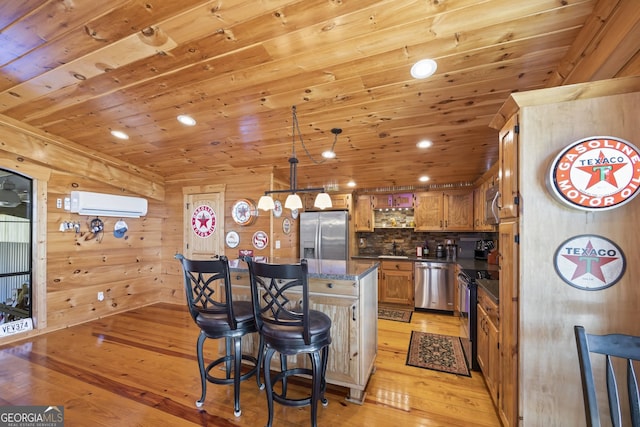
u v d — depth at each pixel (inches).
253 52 71.1
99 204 153.6
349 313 84.3
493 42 64.3
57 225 142.3
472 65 72.6
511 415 61.1
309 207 205.5
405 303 179.9
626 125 51.0
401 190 193.6
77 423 73.5
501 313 69.4
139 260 180.9
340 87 84.7
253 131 118.1
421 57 70.5
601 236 51.9
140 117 110.3
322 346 71.5
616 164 49.4
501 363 70.0
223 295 104.0
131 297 175.9
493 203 108.4
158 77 83.7
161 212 194.7
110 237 165.3
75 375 97.1
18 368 102.0
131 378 95.4
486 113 95.8
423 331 140.6
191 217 185.2
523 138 56.1
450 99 88.3
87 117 112.5
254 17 59.8
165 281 193.2
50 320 138.7
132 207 170.2
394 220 207.3
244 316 79.5
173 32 64.9
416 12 57.4
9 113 111.2
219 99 94.3
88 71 82.0
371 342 96.9
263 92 89.2
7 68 81.6
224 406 81.1
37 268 134.6
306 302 66.2
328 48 68.7
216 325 76.9
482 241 182.4
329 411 78.9
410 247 203.9
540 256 55.2
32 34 67.2
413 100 89.8
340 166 154.9
